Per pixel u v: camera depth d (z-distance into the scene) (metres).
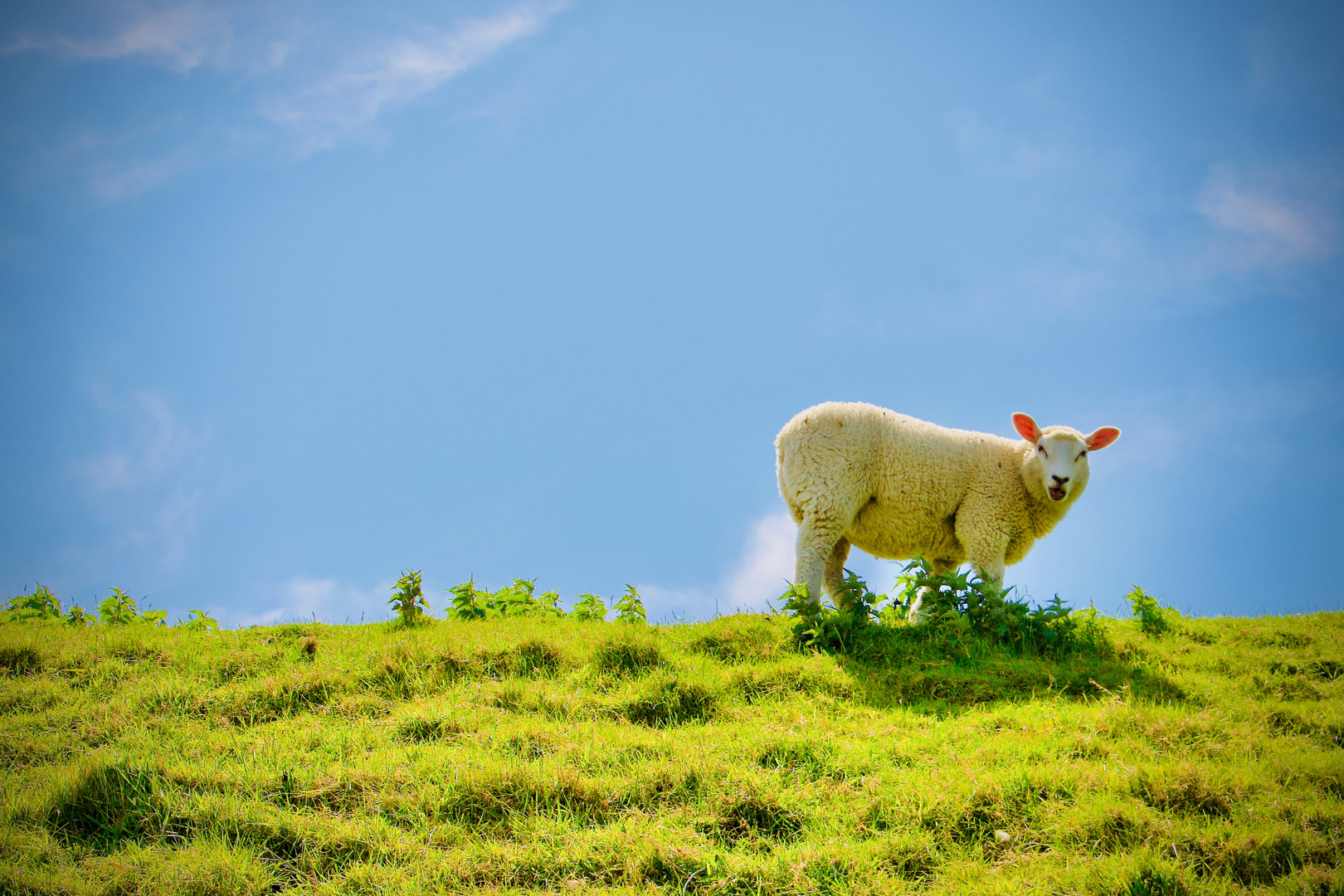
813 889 5.02
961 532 10.83
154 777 5.89
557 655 8.55
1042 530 11.08
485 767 6.17
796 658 8.50
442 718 7.17
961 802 5.68
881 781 6.07
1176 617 10.01
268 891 5.02
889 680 8.10
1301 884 4.72
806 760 6.39
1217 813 5.52
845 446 10.55
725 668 8.41
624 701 7.61
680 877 5.13
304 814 5.72
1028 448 10.93
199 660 8.55
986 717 7.09
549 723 7.22
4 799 5.75
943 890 4.97
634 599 10.48
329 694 7.79
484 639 8.97
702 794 5.97
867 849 5.34
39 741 6.75
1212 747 6.30
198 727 7.14
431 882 5.10
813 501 10.52
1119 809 5.45
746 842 5.52
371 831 5.53
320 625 10.25
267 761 6.39
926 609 9.57
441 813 5.77
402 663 8.34
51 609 10.99
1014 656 8.51
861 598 9.70
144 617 11.03
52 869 5.09
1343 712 7.06
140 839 5.43
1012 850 5.30
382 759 6.42
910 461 10.63
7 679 8.05
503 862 5.27
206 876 5.00
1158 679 7.88
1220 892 4.75
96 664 8.42
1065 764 6.09
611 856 5.31
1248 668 8.27
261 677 8.14
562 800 5.92
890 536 11.10
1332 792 5.73
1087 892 4.80
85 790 5.77
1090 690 7.69
